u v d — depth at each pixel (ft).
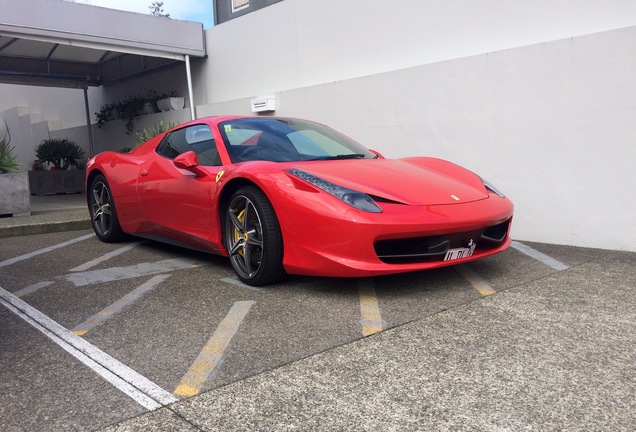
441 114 17.30
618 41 13.29
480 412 5.47
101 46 25.08
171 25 27.43
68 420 5.46
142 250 14.93
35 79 35.37
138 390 6.12
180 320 8.58
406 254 9.27
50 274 12.10
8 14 22.06
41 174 36.45
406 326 8.04
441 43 18.71
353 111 20.13
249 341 7.59
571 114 14.34
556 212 14.90
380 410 5.55
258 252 10.55
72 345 7.60
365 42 21.36
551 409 5.50
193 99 30.78
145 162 14.23
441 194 9.94
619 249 13.80
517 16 16.53
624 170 13.52
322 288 10.24
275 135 12.36
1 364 6.97
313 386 6.13
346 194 9.23
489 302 9.20
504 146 15.81
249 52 26.76
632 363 6.61
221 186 10.91
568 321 8.18
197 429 5.23
